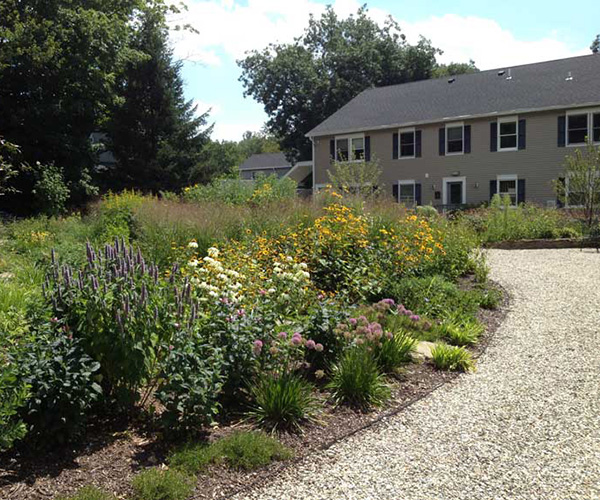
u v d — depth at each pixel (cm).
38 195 1748
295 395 358
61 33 1939
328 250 695
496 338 583
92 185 2131
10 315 446
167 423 312
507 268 1062
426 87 2647
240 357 362
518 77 2394
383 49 3641
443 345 507
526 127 2175
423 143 2397
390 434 349
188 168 2544
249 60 3731
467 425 364
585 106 2056
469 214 1884
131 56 2197
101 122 2411
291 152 3956
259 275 546
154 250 766
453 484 287
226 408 368
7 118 1912
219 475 288
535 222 1612
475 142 2283
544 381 451
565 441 339
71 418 297
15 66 1867
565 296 781
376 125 2473
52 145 1969
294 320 462
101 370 339
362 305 586
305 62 3572
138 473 282
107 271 353
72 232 1156
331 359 436
